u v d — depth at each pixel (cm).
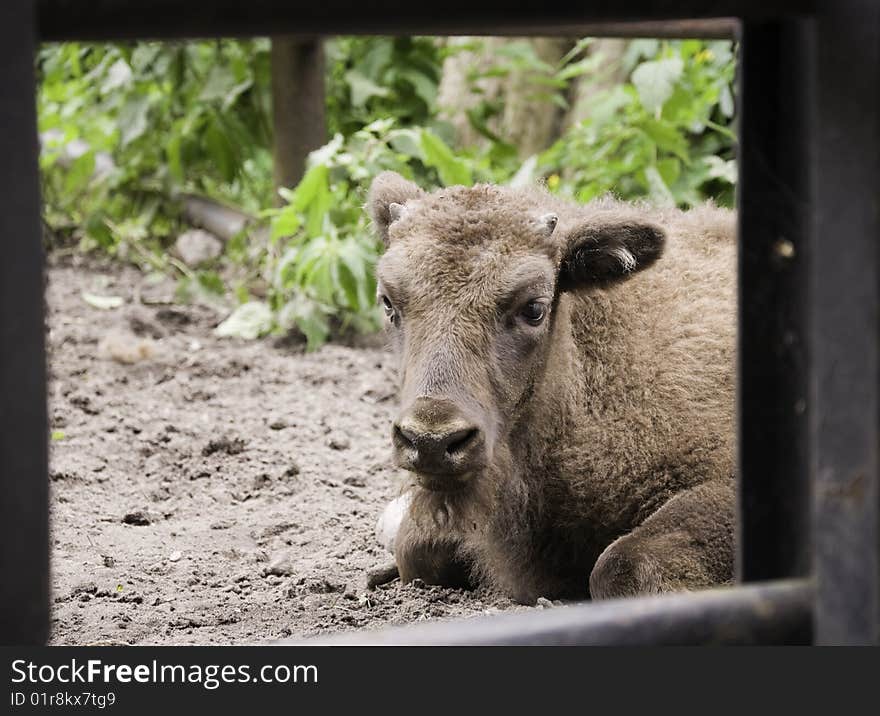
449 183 2056
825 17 482
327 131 2473
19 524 430
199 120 2620
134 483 1622
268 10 439
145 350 2133
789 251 543
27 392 430
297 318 2170
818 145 487
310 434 1806
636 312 1282
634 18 473
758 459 564
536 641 484
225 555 1356
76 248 2941
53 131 3194
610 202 1398
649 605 496
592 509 1237
